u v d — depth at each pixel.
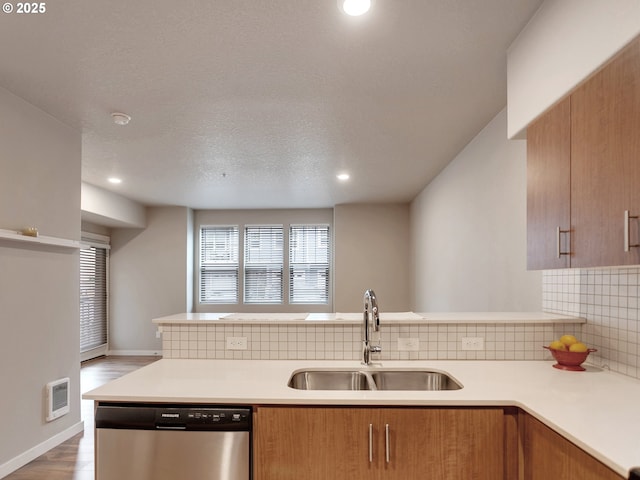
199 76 2.12
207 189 5.02
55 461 2.55
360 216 6.16
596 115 1.26
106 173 4.16
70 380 2.91
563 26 1.42
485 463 1.36
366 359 1.89
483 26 1.69
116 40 1.77
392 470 1.37
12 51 1.87
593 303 1.83
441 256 4.14
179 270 6.24
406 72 2.08
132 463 1.41
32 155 2.54
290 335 1.99
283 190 5.11
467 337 1.96
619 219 1.16
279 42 1.79
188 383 1.58
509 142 2.47
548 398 1.36
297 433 1.39
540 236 1.60
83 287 5.64
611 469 0.92
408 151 3.45
